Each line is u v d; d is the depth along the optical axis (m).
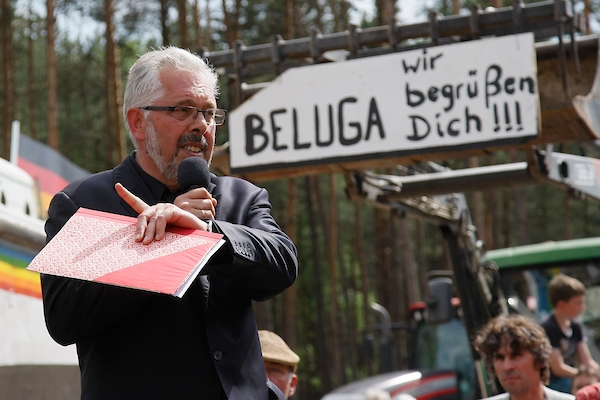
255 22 28.61
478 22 6.70
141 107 2.93
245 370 2.81
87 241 2.59
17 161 7.78
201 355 2.76
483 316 8.15
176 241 2.58
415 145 6.61
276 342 5.34
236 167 6.96
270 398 3.01
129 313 2.74
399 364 29.06
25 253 5.95
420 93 6.66
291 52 7.21
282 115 6.93
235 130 6.99
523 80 6.45
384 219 32.41
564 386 7.62
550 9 6.62
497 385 7.65
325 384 28.05
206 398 2.72
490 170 7.73
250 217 3.02
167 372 2.73
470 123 6.52
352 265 42.62
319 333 28.45
